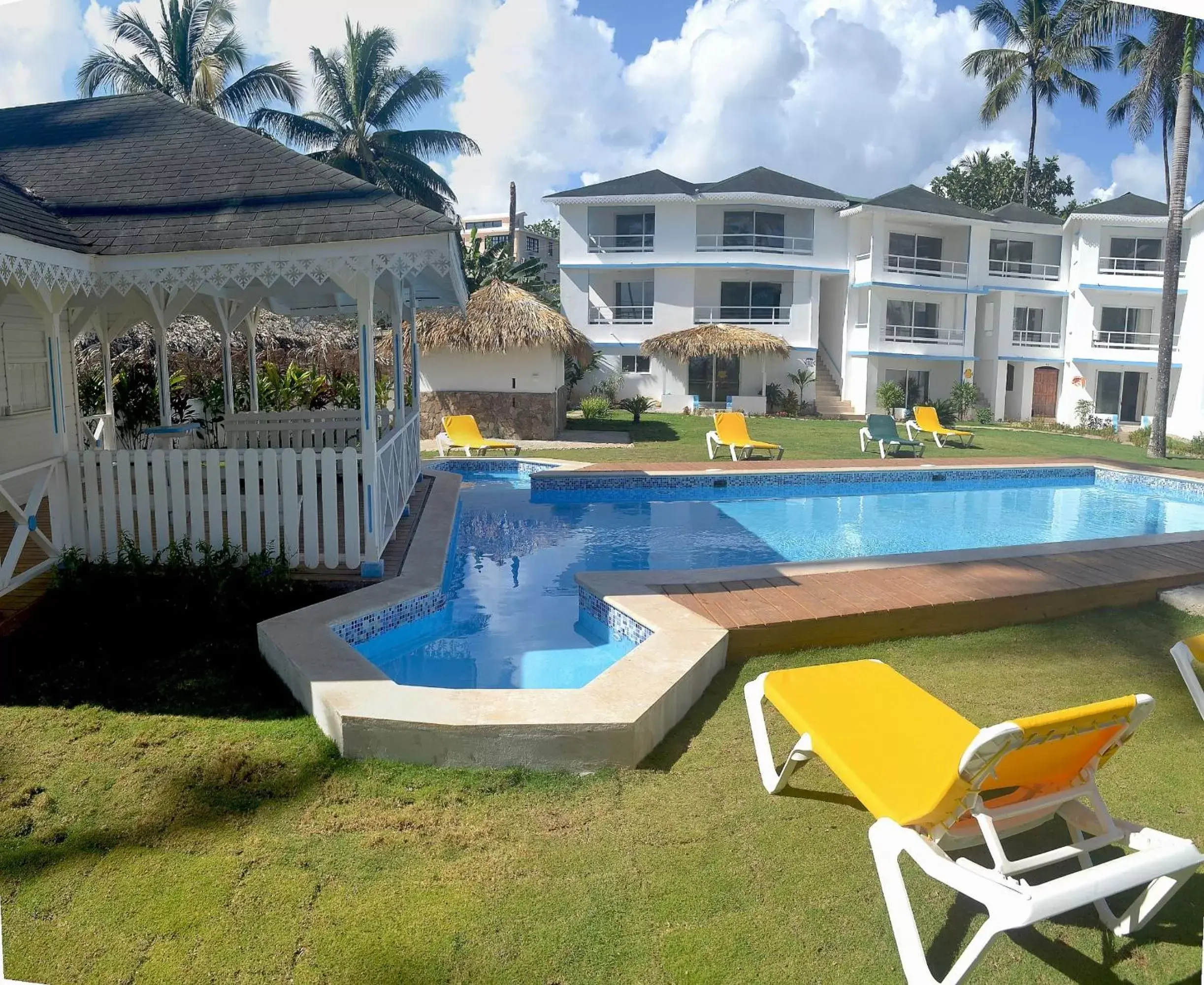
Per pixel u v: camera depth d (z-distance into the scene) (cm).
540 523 1262
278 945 296
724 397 3412
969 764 274
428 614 705
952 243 3547
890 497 1581
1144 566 777
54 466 691
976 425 3328
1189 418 3114
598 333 3453
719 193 3381
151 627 611
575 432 2348
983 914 317
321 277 709
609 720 419
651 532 1206
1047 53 4253
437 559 791
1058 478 1786
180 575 677
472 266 4009
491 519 1288
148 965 287
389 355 2159
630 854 351
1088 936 306
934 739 359
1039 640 634
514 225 4878
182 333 1723
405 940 299
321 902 319
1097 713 281
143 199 732
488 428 2144
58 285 641
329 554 734
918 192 3566
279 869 338
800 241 3525
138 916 310
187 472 798
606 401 2730
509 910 315
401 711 430
